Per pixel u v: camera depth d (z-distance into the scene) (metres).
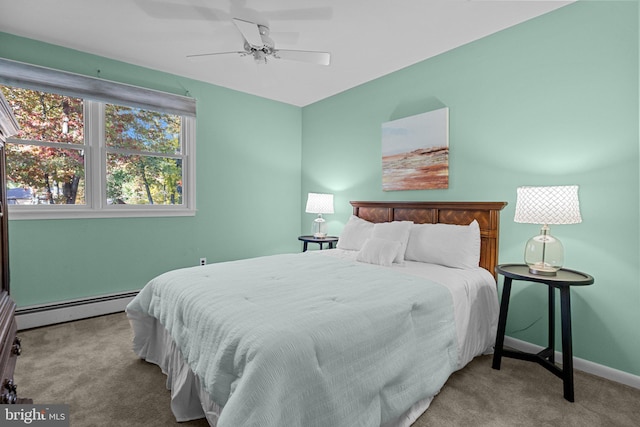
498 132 2.52
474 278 2.23
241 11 2.27
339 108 3.95
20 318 2.63
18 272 2.66
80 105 2.96
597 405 1.73
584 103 2.10
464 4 2.17
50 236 2.79
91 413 1.64
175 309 1.72
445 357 1.79
